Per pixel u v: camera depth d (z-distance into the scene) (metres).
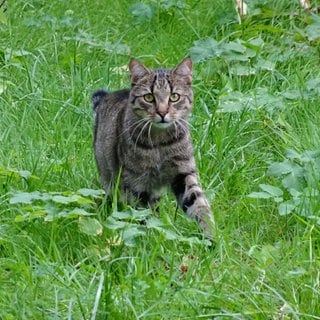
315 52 14.66
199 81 13.84
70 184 11.32
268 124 12.60
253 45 14.19
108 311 8.54
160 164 10.71
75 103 13.30
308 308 8.94
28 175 10.79
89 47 15.06
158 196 11.06
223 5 16.47
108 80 13.80
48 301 8.91
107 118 11.30
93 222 9.91
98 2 17.08
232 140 12.19
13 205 10.63
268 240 10.51
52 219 9.84
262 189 10.87
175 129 10.63
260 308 8.88
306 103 12.89
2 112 12.98
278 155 12.05
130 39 15.77
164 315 8.60
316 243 10.13
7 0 16.53
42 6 17.02
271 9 15.68
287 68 14.26
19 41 15.31
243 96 13.12
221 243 9.86
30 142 12.02
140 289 8.80
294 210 10.64
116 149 10.91
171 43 15.05
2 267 9.55
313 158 11.20
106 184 11.27
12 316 8.57
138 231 9.73
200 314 8.65
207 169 11.65
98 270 9.38
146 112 10.49
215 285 9.14
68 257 9.94
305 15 15.74
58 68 14.38
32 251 9.66
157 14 16.27
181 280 9.49
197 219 10.51
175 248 9.80
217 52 14.10
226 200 11.17
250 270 9.50
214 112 12.34
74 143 12.26
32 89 13.65
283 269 9.46
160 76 10.59
